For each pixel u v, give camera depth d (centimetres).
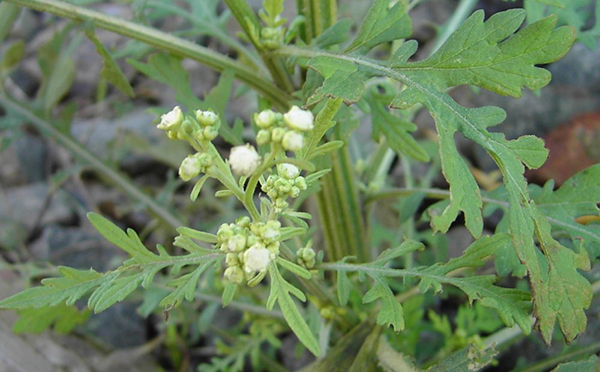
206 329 23
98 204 30
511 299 12
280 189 12
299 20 16
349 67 12
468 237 26
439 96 12
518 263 14
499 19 12
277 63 16
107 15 16
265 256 11
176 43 16
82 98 34
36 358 21
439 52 12
